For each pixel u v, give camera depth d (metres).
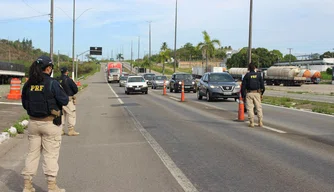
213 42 59.69
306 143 8.90
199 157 7.51
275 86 56.00
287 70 56.34
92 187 5.69
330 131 10.74
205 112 16.16
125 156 7.74
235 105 19.75
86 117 14.88
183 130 11.03
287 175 6.15
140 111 16.92
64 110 10.34
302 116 14.58
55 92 4.99
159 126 11.95
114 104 21.17
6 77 51.84
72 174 6.43
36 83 4.96
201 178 6.05
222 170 6.51
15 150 8.51
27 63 93.25
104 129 11.55
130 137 9.99
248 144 8.80
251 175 6.18
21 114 14.80
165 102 22.22
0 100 21.66
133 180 6.02
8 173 6.60
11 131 10.09
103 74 119.75
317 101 21.97
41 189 5.66
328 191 5.32
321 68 92.50
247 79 11.65
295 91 38.62
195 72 78.19
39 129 5.05
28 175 5.20
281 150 8.10
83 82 68.12
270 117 14.26
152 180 5.99
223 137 9.78
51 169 5.15
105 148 8.60
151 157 7.59
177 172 6.43
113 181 5.99
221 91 21.94
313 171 6.38
